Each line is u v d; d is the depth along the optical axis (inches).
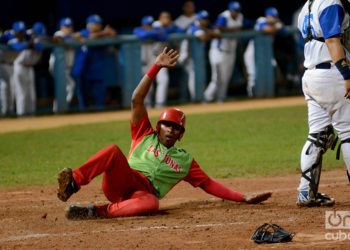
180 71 2297.0
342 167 1203.2
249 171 1204.5
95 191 1059.9
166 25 2253.9
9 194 1054.4
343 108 840.3
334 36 815.1
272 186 1063.0
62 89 2161.7
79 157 1400.1
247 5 2674.7
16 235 778.8
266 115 1908.2
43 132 1763.0
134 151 879.1
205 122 1822.1
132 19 2573.8
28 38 2105.1
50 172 1252.5
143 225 804.0
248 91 2405.3
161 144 872.9
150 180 865.5
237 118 1867.6
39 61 2145.7
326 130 865.5
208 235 748.6
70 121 1978.3
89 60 2178.9
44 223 831.7
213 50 2273.6
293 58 2422.5
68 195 818.2
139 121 880.3
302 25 857.5
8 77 2139.5
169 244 716.7
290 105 2123.5
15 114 2162.9
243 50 2377.0
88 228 799.1
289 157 1320.1
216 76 2293.3
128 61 2207.2
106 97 2228.1
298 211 858.1
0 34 2167.8
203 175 888.9
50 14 2529.5
